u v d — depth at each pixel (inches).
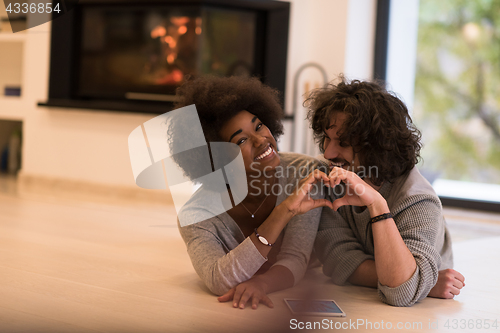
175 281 57.7
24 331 41.2
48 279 56.7
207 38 136.9
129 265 64.9
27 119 147.6
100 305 48.2
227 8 136.4
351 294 52.6
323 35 139.5
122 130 137.7
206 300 50.1
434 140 200.5
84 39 144.2
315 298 49.8
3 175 160.2
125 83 142.6
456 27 190.9
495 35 186.9
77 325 42.8
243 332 41.8
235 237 52.9
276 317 44.9
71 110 142.5
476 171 197.9
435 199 50.2
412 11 145.7
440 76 195.8
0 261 63.8
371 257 54.9
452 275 53.6
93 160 141.1
